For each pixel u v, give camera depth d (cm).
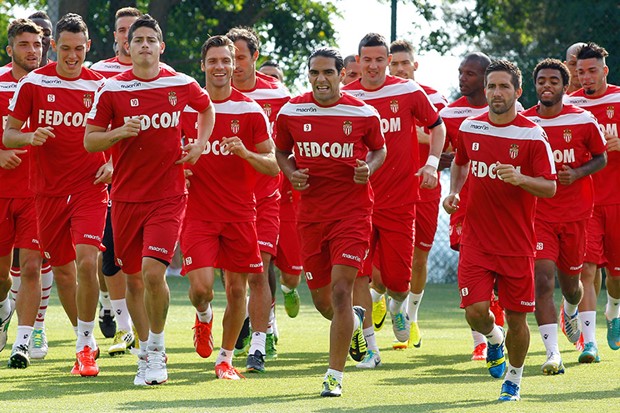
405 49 3119
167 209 2245
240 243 2403
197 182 2397
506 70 2095
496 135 2125
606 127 2938
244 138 2427
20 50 2612
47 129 2355
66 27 2422
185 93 2270
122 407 1958
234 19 6231
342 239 2202
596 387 2256
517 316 2100
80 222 2398
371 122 2241
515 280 2100
